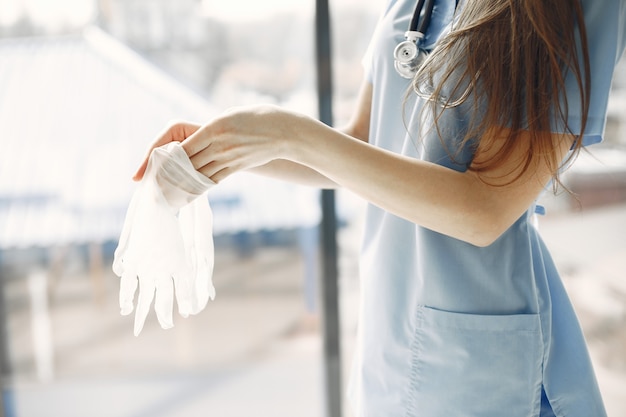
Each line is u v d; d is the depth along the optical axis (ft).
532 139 1.98
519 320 2.35
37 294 6.77
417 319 2.45
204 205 2.32
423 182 1.98
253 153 2.01
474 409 2.42
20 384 6.79
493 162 2.02
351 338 6.41
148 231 2.11
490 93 1.99
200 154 2.03
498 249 2.35
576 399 2.53
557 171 2.14
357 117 2.97
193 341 7.12
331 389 6.42
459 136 2.19
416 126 2.41
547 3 1.92
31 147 6.73
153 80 6.69
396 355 2.56
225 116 2.00
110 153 6.80
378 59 2.64
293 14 6.26
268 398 7.19
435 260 2.37
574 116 2.09
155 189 2.08
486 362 2.36
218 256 6.92
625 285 6.00
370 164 1.97
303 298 7.07
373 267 2.65
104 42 6.65
